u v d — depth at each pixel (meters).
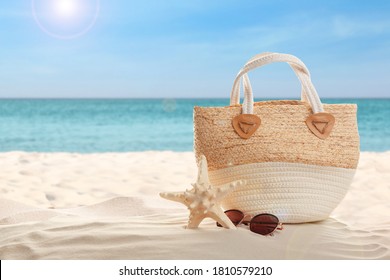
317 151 1.56
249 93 1.55
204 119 1.58
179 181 3.01
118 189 2.70
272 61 1.54
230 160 1.55
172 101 30.77
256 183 1.54
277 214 1.55
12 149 7.10
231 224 1.50
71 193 2.57
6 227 1.64
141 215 1.91
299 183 1.55
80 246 1.42
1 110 21.53
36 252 1.40
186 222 1.61
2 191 2.57
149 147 7.48
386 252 1.47
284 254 1.38
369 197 2.48
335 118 1.60
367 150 6.95
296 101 1.72
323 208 1.59
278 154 1.54
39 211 1.90
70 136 9.41
